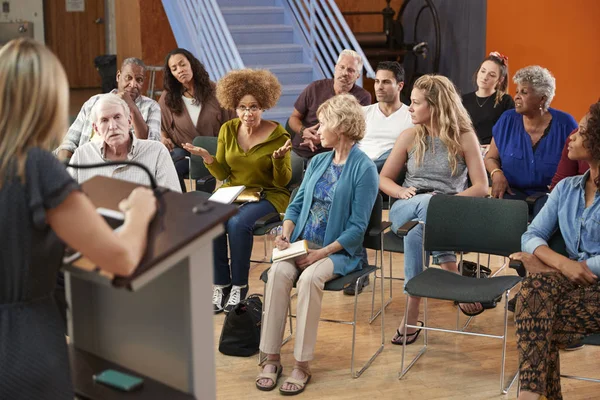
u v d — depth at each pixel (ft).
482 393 11.16
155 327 6.71
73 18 45.65
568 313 9.98
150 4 32.68
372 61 32.83
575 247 10.80
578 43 23.49
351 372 11.75
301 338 11.35
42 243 5.82
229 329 12.46
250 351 12.44
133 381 6.67
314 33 28.09
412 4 34.76
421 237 12.79
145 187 6.49
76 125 16.51
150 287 6.64
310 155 18.03
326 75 27.63
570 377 10.39
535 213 13.98
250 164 14.51
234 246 13.88
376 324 13.67
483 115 18.15
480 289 10.90
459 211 12.26
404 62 34.53
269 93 14.33
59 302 10.02
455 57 31.53
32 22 44.83
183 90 18.62
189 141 18.52
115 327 7.05
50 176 5.62
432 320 13.84
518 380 10.87
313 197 12.41
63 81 5.78
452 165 13.35
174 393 6.56
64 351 6.08
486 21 28.50
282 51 28.48
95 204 6.39
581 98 23.58
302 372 11.43
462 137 13.35
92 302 7.16
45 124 5.70
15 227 5.70
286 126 19.20
